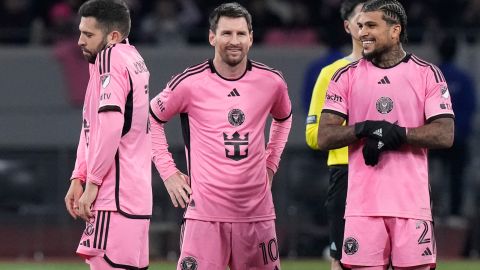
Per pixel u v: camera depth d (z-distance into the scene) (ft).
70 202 84.79
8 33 215.51
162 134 91.76
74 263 164.86
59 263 165.07
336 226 100.99
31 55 212.84
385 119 84.23
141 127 83.61
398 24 84.17
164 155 91.40
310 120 101.30
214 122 88.53
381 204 83.61
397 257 83.56
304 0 220.64
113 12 83.46
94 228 82.17
